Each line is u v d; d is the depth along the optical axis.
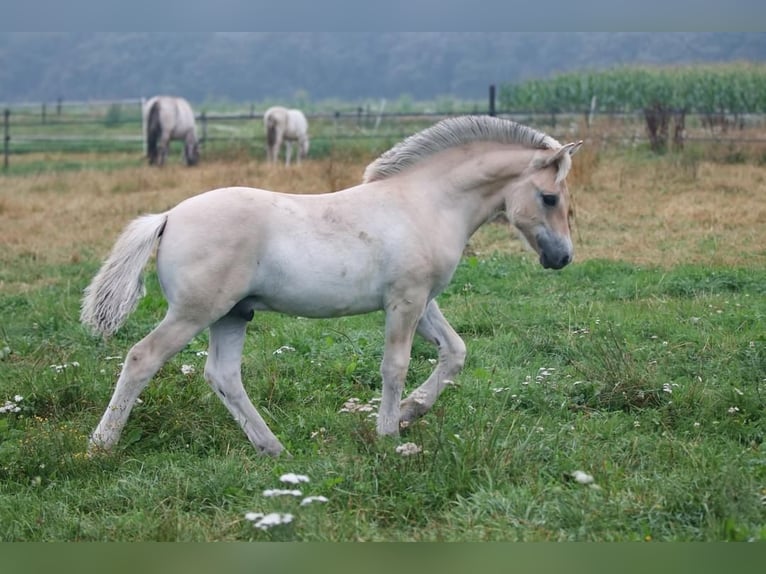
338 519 6.33
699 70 36.69
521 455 7.02
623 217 17.66
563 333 10.72
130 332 11.46
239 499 6.86
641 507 6.30
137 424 8.20
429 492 6.62
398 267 7.68
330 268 7.57
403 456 6.96
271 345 10.67
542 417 8.23
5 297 13.46
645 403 8.57
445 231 7.97
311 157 31.56
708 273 13.33
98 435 7.68
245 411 7.89
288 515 5.82
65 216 19.95
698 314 11.27
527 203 8.08
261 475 7.21
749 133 26.20
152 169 27.61
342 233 7.62
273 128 29.73
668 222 17.08
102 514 6.80
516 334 10.82
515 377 9.24
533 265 14.39
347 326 11.48
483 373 9.11
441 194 8.02
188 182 23.67
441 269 7.92
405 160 8.04
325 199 7.78
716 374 9.22
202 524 6.50
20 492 7.18
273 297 7.66
